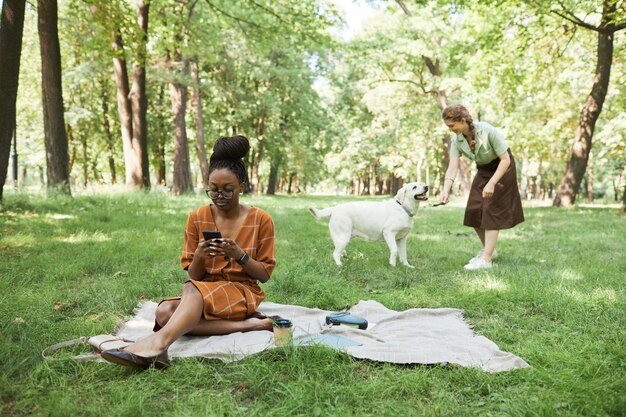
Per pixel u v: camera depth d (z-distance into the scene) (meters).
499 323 3.79
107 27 12.53
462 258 6.69
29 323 3.48
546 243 8.07
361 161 39.50
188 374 2.72
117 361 2.66
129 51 16.39
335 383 2.65
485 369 2.79
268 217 3.45
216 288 3.21
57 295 4.32
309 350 2.93
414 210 6.09
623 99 20.56
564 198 18.17
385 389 2.54
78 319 3.76
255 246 3.41
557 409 2.32
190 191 21.66
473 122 5.95
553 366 2.84
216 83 26.66
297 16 15.55
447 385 2.61
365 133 35.97
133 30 13.20
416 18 23.16
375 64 25.80
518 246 7.79
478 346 3.16
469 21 18.41
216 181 3.23
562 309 4.02
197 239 3.45
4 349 2.89
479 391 2.56
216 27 17.70
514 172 5.98
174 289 4.70
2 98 9.38
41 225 8.05
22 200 10.34
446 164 27.16
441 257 6.82
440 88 23.28
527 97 23.12
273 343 3.06
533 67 18.58
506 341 3.40
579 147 17.81
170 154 33.00
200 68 25.81
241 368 2.77
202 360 2.92
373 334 3.46
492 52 17.33
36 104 26.59
